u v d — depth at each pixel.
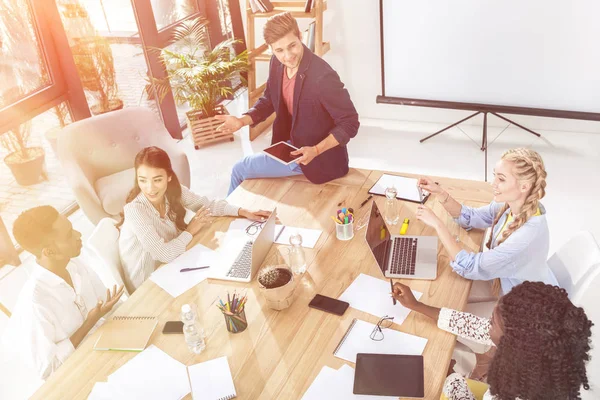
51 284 2.08
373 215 2.26
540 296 1.31
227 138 5.15
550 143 4.55
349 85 5.26
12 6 3.79
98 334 1.99
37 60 4.07
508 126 4.89
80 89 4.35
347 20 4.91
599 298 2.56
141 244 2.50
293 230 2.52
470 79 4.61
